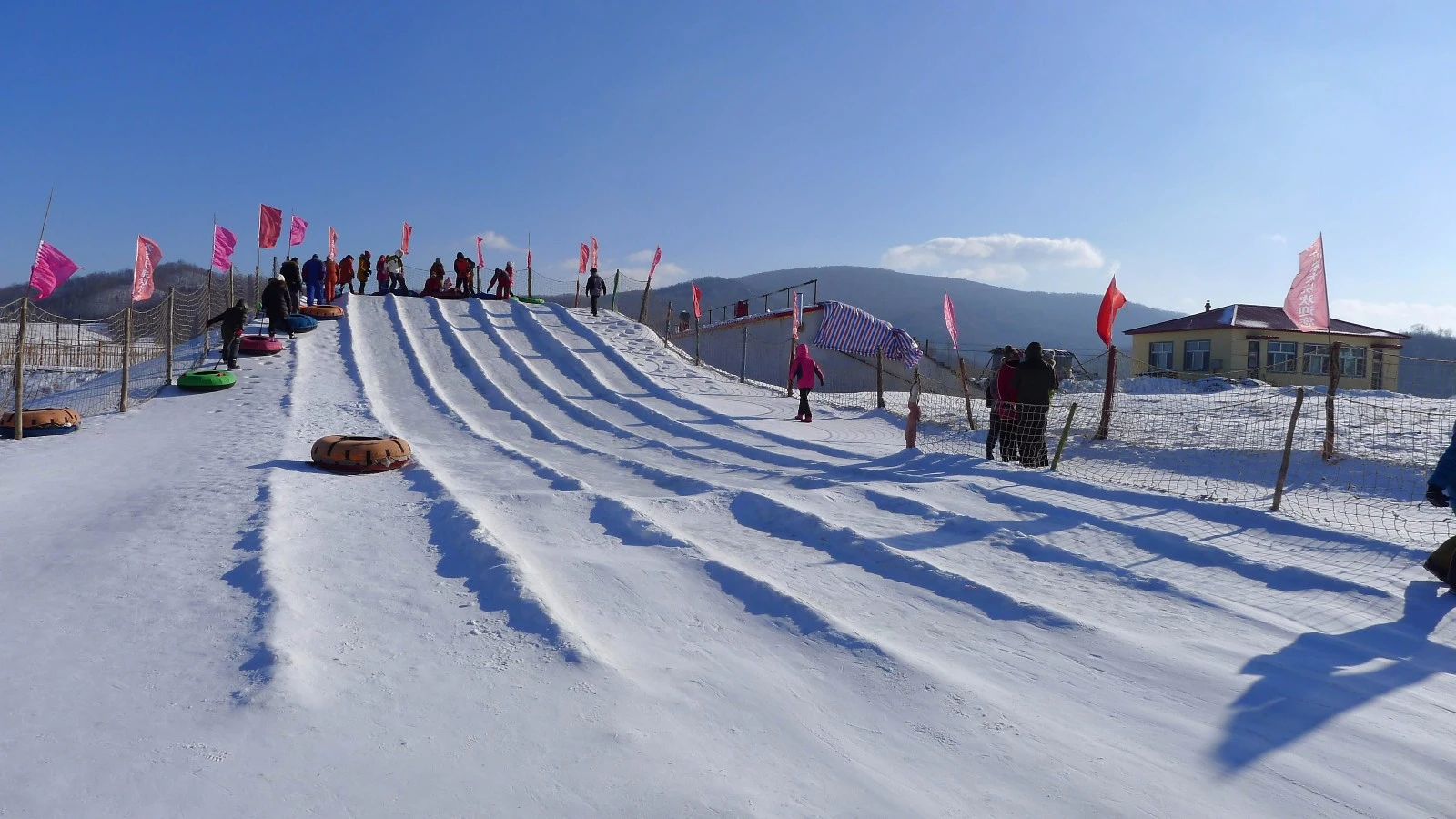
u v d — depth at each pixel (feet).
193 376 57.98
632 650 15.80
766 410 61.16
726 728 12.66
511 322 92.79
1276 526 24.86
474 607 17.54
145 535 22.41
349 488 30.07
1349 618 18.07
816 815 10.30
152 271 51.47
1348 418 47.37
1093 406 59.31
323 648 14.99
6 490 28.68
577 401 62.85
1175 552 23.08
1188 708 13.92
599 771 11.03
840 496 30.22
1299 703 14.07
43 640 15.14
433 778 10.68
